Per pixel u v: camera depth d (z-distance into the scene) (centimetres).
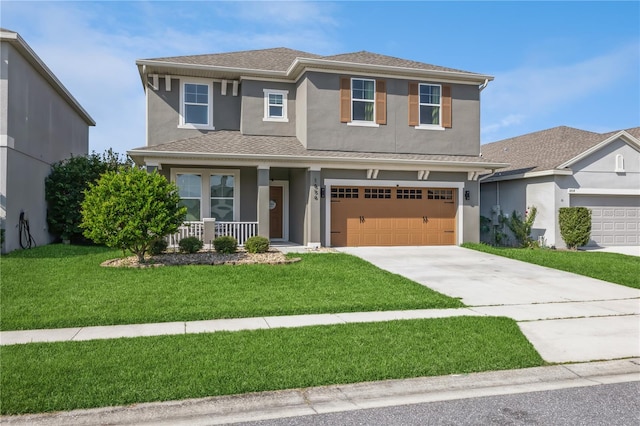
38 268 1157
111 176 1230
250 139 1758
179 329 727
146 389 484
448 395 506
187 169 1734
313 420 442
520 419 446
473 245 1753
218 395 484
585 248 1939
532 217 1948
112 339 664
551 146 2228
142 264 1216
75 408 449
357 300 922
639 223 2066
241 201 1783
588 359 621
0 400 455
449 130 1856
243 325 753
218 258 1313
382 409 468
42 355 589
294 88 1878
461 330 725
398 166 1711
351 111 1752
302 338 672
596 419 446
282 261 1278
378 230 1758
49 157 1852
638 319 823
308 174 1641
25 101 1577
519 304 934
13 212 1473
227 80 1850
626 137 2016
